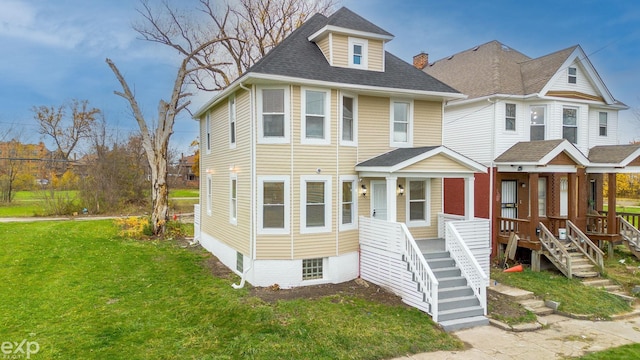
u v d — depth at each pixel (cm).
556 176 1675
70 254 1514
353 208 1263
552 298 1132
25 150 4312
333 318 909
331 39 1280
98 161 3177
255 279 1155
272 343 778
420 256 996
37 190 3412
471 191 1236
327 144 1198
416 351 796
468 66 1941
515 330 923
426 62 2352
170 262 1445
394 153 1260
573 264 1384
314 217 1191
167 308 986
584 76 1716
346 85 1185
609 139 1856
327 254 1200
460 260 1121
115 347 770
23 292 1088
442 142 1417
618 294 1212
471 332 916
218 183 1529
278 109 1159
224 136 1446
